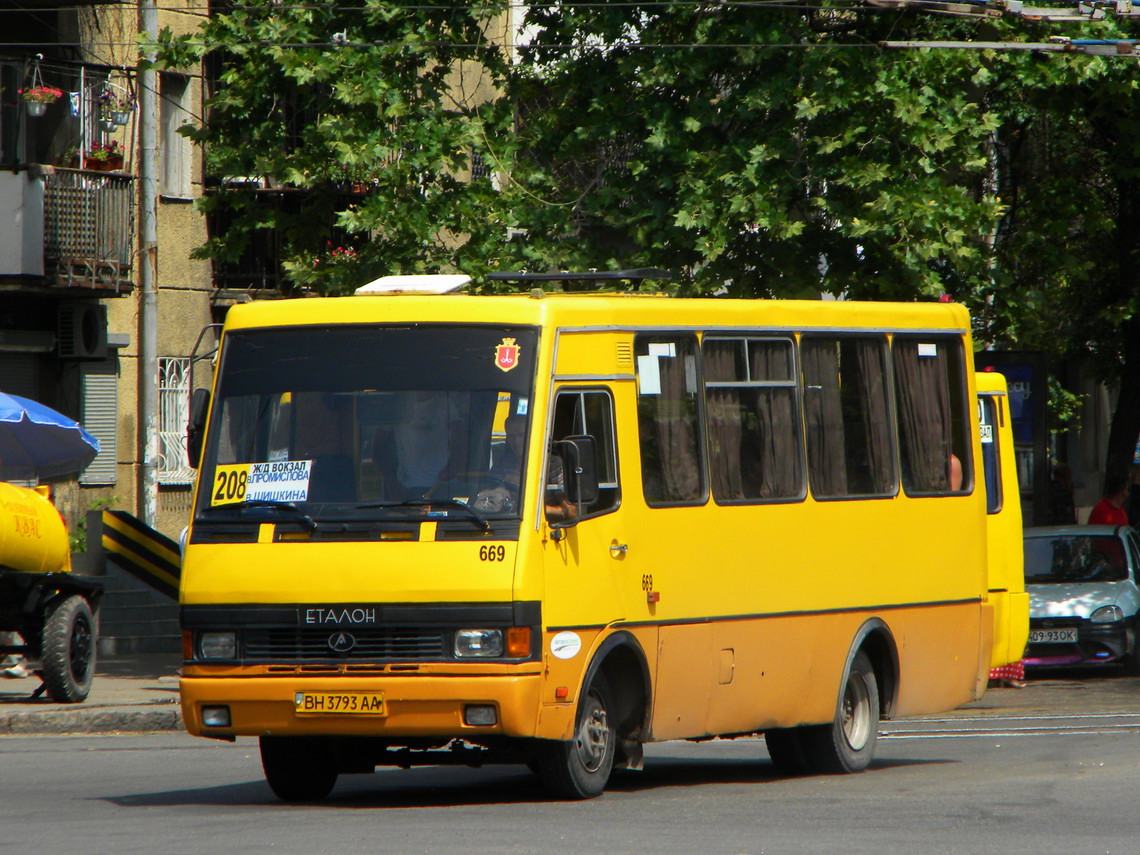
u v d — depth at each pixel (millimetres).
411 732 32562
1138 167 78688
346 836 28906
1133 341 91125
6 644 62125
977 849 27703
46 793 37438
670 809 32938
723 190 64812
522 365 33812
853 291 68000
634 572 35219
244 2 70688
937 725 55719
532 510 32938
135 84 87875
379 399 34000
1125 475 85375
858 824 30719
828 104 64375
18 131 78875
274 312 35219
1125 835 29453
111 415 89062
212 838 28828
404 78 69125
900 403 43000
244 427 34531
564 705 33188
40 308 84000
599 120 66938
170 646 78812
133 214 84375
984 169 70688
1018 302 71875
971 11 55562
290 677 32969
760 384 39219
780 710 39000
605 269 66812
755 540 38344
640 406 36062
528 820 31188
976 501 45125
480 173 69250
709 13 66062
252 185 71875
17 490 56750
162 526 93375
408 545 32844
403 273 68375
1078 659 70812
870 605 41406
